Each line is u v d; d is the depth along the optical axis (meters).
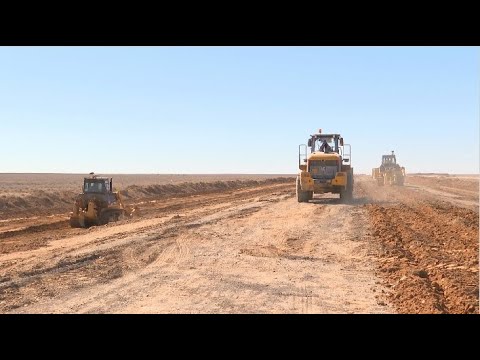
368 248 16.16
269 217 25.39
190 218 25.28
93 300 10.27
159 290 11.09
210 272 12.98
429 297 10.02
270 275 12.63
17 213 35.34
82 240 19.12
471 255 14.45
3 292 10.89
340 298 10.40
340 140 35.03
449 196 41.16
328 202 34.41
